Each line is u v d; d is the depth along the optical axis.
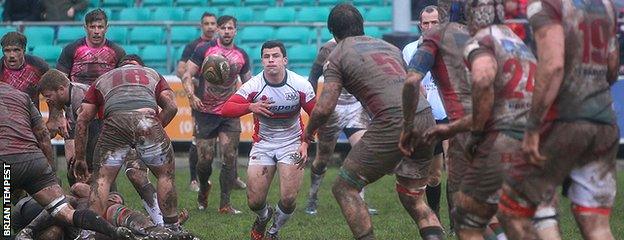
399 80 19.34
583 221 15.37
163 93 22.83
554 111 14.91
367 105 19.56
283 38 46.91
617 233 25.23
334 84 19.70
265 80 23.53
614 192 15.41
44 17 47.03
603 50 15.09
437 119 25.52
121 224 21.42
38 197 21.16
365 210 19.50
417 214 19.88
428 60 17.36
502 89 15.59
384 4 48.94
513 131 15.58
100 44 29.73
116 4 50.69
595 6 15.10
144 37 46.81
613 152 15.31
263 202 23.73
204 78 28.66
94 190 22.11
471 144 15.88
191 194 33.97
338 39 20.30
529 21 14.80
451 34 17.39
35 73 27.95
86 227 20.89
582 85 14.91
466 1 15.93
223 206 29.98
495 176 15.72
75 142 22.92
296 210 30.20
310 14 49.06
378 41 19.94
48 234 21.92
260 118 23.72
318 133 28.72
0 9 50.16
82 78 29.66
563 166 15.00
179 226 22.73
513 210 15.26
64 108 25.03
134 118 22.02
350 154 19.64
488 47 15.55
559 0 14.70
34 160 20.92
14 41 27.52
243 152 43.12
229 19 32.09
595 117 14.94
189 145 43.22
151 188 24.33
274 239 24.11
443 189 33.50
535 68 15.69
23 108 21.23
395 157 19.27
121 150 22.23
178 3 50.69
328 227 26.75
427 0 44.06
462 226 16.34
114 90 22.36
